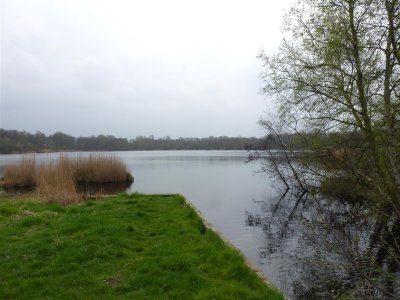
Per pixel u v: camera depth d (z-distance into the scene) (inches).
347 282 269.7
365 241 309.4
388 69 430.3
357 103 471.5
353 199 451.5
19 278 218.8
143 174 1430.9
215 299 194.4
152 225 352.8
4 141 2696.9
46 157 1059.3
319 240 285.4
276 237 457.4
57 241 276.1
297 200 767.1
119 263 245.0
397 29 432.1
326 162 518.0
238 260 249.1
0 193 830.5
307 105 560.7
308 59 557.9
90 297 197.2
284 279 302.8
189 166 1955.0
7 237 299.1
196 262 250.7
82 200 553.0
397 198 213.8
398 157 235.6
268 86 603.8
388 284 249.4
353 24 459.8
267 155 892.0
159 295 200.8
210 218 589.3
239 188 986.7
